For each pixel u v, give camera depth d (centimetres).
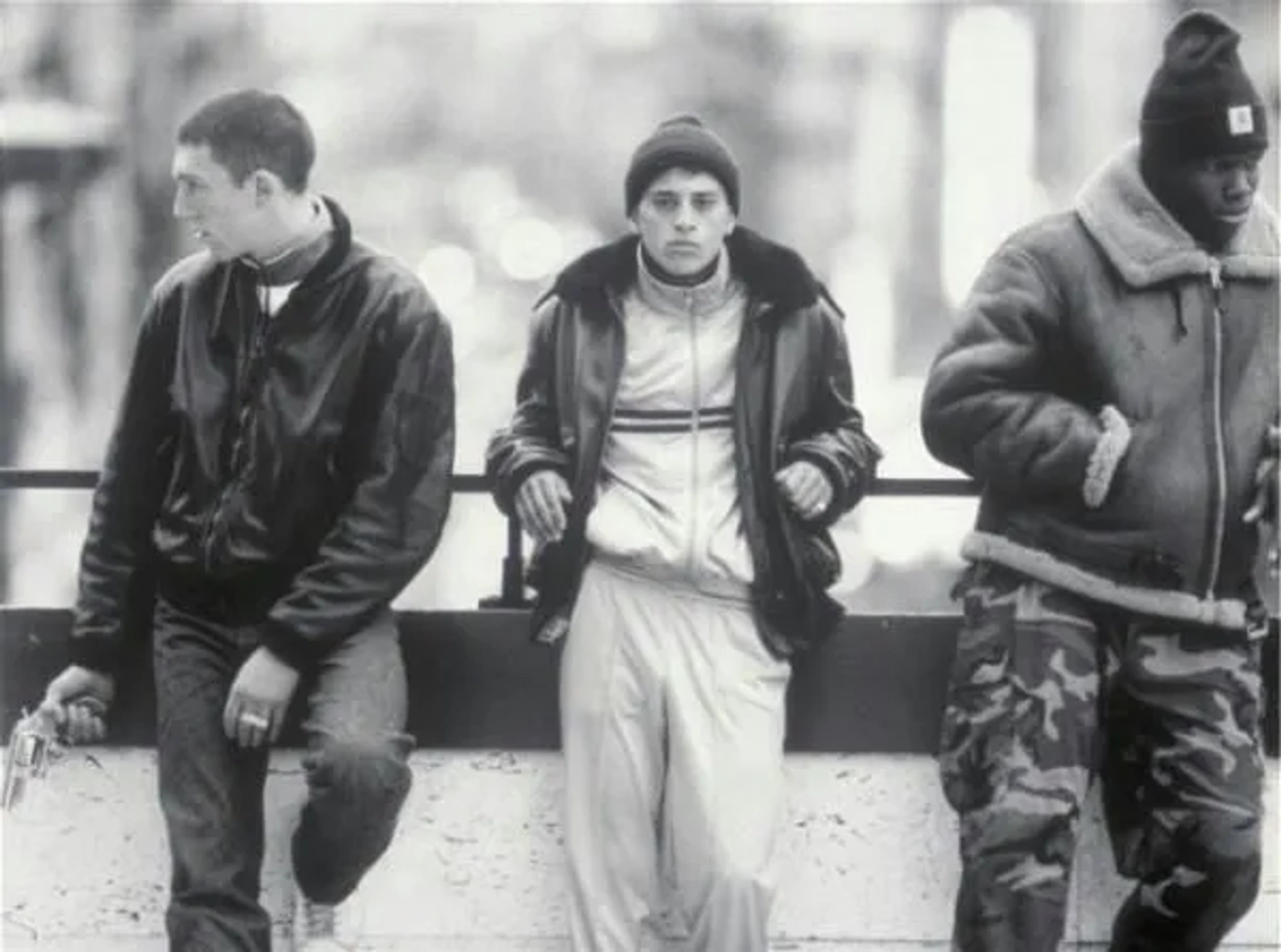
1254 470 1686
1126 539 1669
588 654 1684
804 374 1688
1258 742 1698
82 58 4181
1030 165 4856
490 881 1755
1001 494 1703
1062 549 1678
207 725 1695
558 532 1666
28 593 3972
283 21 4628
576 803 1688
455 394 1706
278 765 1745
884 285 4950
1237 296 1689
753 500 1673
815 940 1753
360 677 1673
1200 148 1673
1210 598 1678
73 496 4075
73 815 1767
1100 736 1709
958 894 1692
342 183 4831
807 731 1752
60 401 4078
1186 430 1675
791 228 4950
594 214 4922
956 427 1688
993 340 1689
